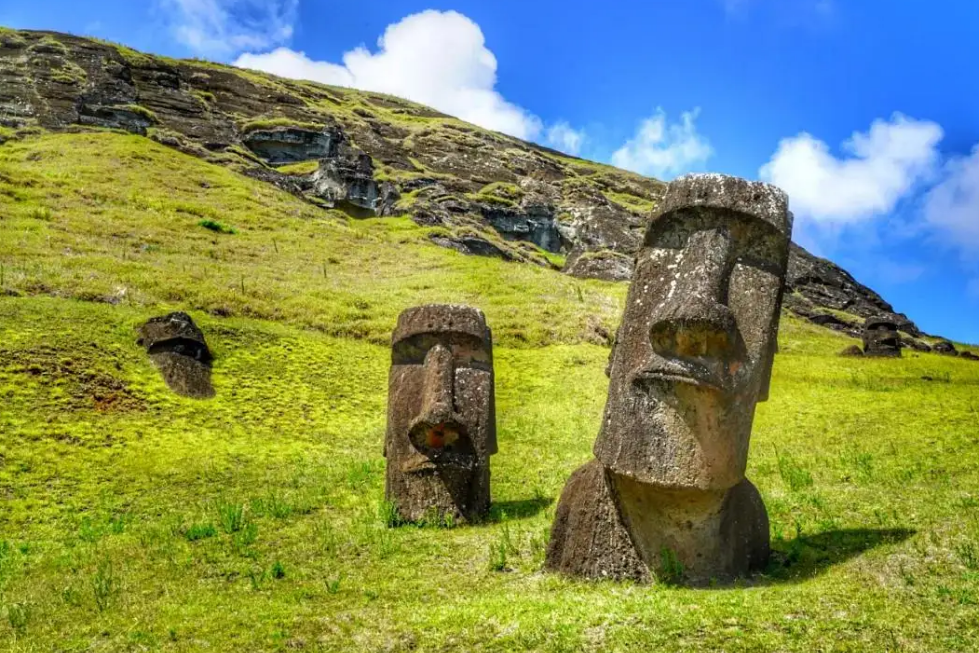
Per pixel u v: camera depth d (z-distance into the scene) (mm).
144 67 67812
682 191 8867
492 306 32000
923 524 9156
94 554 11148
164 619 8156
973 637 5949
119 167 45562
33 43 64625
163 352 21172
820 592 7164
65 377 18812
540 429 19188
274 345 24234
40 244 28938
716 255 8539
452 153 84625
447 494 12203
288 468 16250
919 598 6816
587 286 39000
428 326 12844
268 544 11195
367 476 15398
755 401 8438
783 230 8672
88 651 7477
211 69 80062
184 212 40312
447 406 12219
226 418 19156
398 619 7480
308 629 7395
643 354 8516
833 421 18047
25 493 13781
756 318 8453
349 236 44094
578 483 9102
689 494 8188
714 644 6250
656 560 8453
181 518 12789
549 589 8391
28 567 10789
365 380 23094
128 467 15453
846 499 10938
